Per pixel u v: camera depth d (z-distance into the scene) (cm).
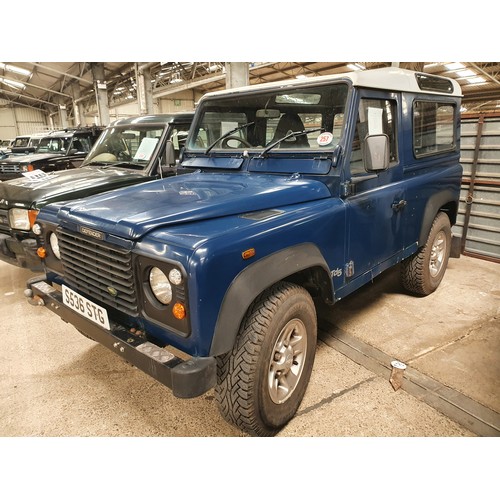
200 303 159
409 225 315
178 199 213
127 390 255
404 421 221
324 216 221
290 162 251
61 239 217
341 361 278
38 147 888
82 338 319
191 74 1812
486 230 489
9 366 282
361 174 250
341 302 373
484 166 476
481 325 326
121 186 394
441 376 258
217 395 192
